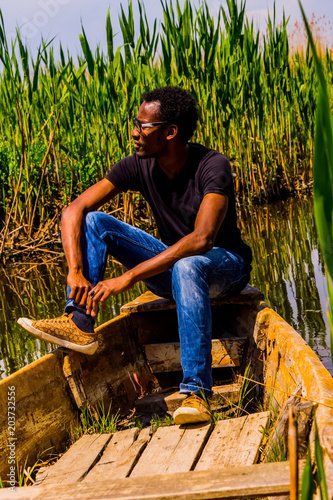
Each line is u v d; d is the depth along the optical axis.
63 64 6.89
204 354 2.26
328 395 1.62
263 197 7.88
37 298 4.36
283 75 8.22
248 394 2.56
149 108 2.50
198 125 7.21
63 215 2.57
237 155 7.84
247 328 2.74
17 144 6.81
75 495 1.34
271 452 1.82
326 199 0.97
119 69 6.27
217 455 1.94
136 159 2.71
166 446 2.05
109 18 6.12
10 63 6.41
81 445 2.17
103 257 2.54
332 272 1.01
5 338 3.61
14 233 6.39
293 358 2.14
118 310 3.92
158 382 2.81
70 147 6.79
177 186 2.62
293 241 5.23
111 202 7.04
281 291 3.84
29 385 2.20
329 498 1.19
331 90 8.44
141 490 1.32
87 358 2.50
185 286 2.30
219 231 2.58
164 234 2.75
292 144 8.73
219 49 7.53
